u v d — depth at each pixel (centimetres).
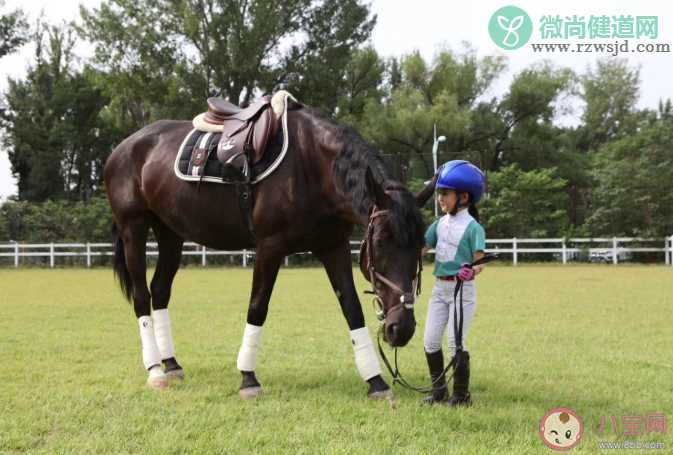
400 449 310
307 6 2859
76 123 3934
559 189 3017
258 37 2717
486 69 3525
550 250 2298
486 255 383
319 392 427
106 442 321
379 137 3203
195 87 2764
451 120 3195
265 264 429
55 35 3866
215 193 450
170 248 516
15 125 3788
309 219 420
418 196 378
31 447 319
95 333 698
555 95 3447
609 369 500
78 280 1603
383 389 412
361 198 377
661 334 685
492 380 461
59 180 3881
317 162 416
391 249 345
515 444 318
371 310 925
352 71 3481
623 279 1500
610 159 2652
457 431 343
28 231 2702
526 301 1015
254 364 430
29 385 445
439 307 403
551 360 538
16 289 1307
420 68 3472
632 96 4772
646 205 2434
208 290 1263
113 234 536
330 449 307
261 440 324
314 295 1128
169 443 316
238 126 445
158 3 2738
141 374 485
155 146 498
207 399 412
